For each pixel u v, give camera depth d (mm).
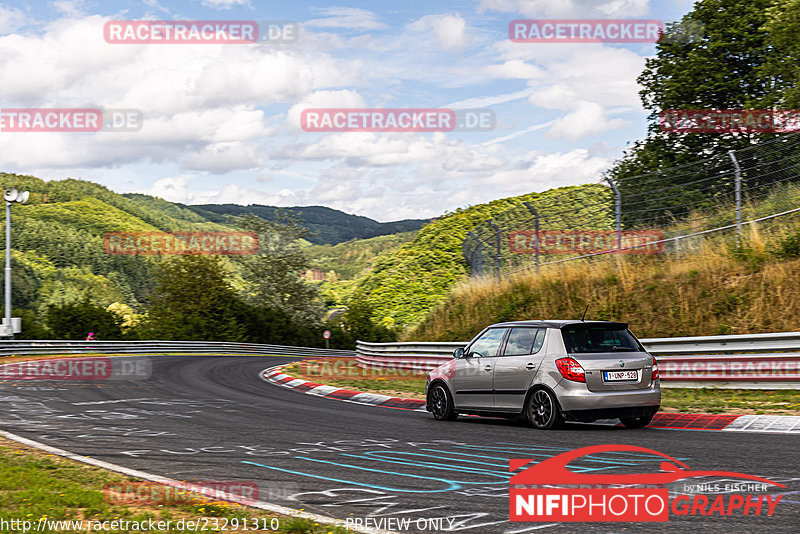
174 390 18969
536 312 22500
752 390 13266
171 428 11328
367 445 9375
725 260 18281
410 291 70688
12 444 9742
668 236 21672
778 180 19578
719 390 13672
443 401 12312
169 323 65062
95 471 7684
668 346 14992
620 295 20078
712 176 20547
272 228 80688
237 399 16516
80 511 5820
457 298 28266
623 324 11008
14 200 32125
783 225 18516
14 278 134250
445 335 26062
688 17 32656
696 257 19344
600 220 22875
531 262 26391
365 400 16656
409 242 81562
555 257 25469
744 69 31766
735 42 31156
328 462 8148
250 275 79188
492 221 27797
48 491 6492
